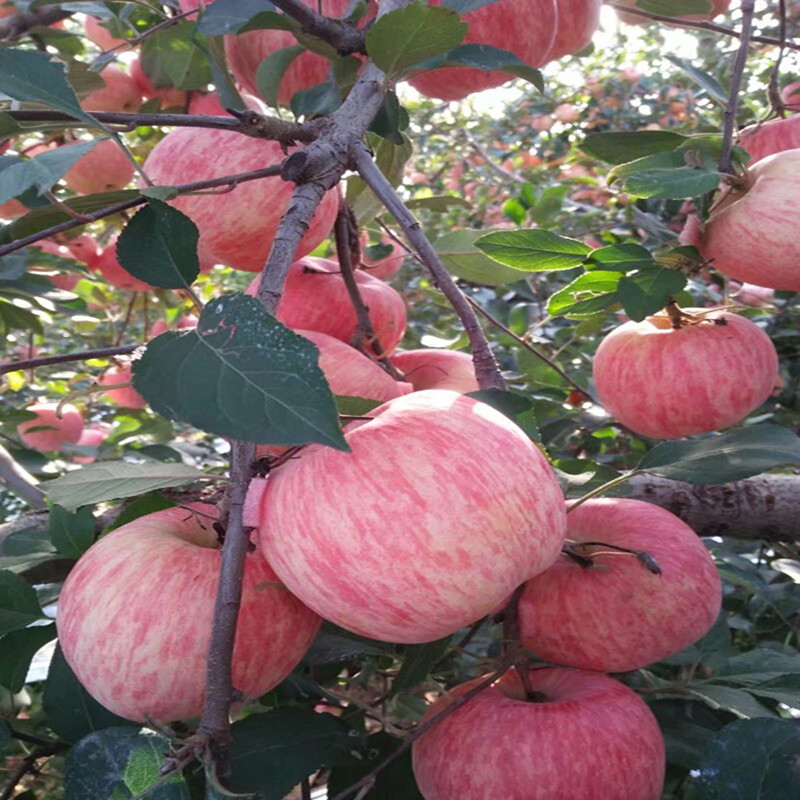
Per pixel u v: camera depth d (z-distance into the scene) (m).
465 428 0.20
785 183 0.31
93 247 0.53
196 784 0.22
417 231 0.24
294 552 0.19
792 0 0.63
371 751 0.26
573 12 0.37
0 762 0.27
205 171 0.30
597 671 0.25
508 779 0.21
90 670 0.21
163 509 0.27
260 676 0.21
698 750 0.27
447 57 0.27
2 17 0.49
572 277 0.57
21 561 0.29
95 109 0.47
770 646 0.39
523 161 1.00
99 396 0.73
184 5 0.37
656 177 0.28
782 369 0.50
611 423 0.52
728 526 0.34
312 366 0.15
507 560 0.19
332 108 0.30
